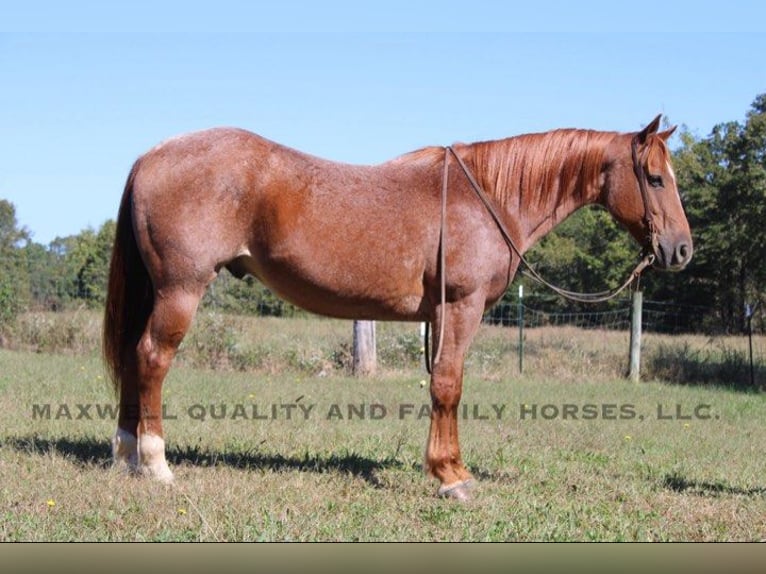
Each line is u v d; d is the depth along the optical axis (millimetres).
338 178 6191
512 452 8297
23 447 7098
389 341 17172
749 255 22688
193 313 6086
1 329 17109
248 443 7887
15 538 4820
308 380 14016
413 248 6199
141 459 6133
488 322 31719
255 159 6027
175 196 5938
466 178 6363
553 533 5441
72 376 12172
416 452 8062
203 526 5078
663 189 6594
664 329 28125
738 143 20297
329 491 6227
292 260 6062
